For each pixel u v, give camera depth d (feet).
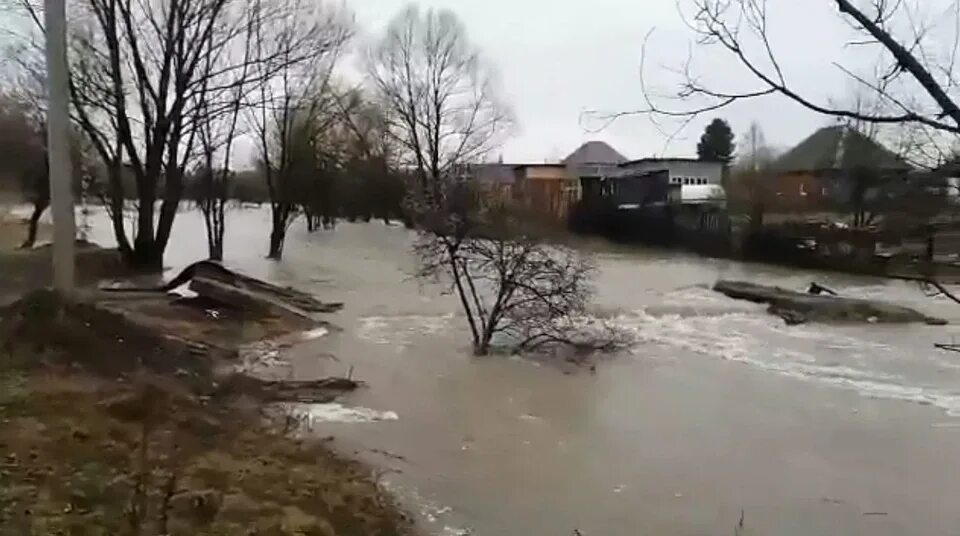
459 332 59.88
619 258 146.92
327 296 78.28
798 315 76.74
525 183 137.90
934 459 34.06
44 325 35.01
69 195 38.27
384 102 182.80
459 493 27.81
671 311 80.12
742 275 118.93
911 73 10.16
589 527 25.66
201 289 59.00
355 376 44.80
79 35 75.66
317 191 170.81
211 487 22.53
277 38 122.01
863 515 27.84
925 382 49.42
